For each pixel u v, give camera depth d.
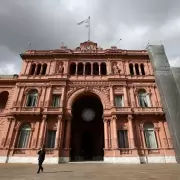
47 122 30.22
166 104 30.56
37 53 39.00
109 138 29.12
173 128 28.09
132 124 29.89
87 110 43.34
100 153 39.53
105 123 30.53
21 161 26.89
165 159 27.16
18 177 12.04
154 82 35.19
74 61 38.50
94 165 22.62
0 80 36.00
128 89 34.34
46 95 33.28
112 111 30.81
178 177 11.21
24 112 30.47
